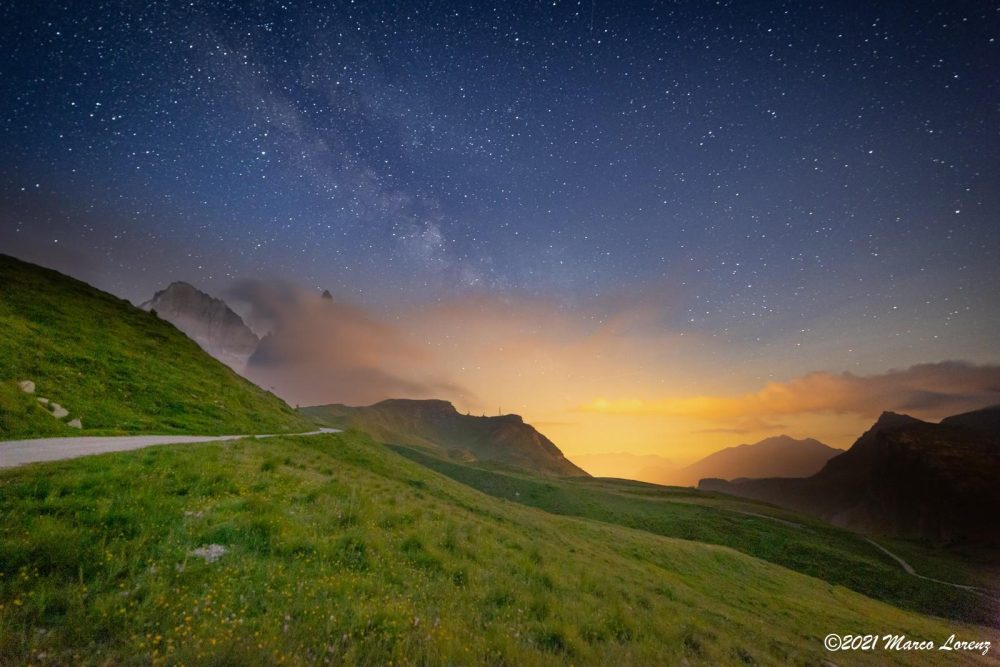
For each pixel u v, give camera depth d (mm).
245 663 5520
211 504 11766
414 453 185125
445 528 17109
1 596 5980
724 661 11602
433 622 8312
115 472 12578
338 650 6465
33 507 9016
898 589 89938
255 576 8305
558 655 8695
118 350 48781
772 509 163375
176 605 6594
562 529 52594
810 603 43312
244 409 52750
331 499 15703
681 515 129875
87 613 6000
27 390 29625
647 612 14867
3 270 55625
